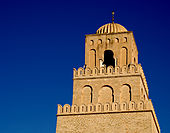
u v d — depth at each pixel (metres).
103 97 53.94
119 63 56.69
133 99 52.91
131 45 57.41
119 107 51.66
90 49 58.44
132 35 58.03
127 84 53.94
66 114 52.59
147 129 49.69
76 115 52.34
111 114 51.44
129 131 50.03
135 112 50.91
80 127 51.53
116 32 58.66
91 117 51.81
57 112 53.03
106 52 59.72
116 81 54.47
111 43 58.09
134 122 50.38
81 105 52.72
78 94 54.81
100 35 59.00
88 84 55.09
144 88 57.62
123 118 50.91
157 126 55.62
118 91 53.78
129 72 54.56
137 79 53.91
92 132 50.94
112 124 50.84
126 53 57.12
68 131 51.59
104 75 55.09
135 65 54.78
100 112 51.78
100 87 54.59
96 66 57.16
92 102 53.81
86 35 59.44
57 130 51.84
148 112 50.53
